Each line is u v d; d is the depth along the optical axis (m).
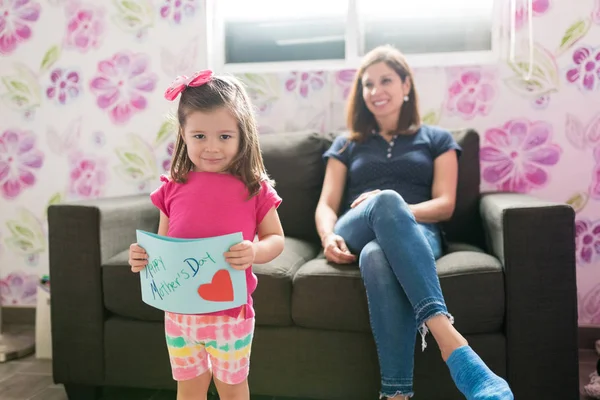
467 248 1.60
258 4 2.35
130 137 2.22
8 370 1.78
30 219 2.29
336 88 2.12
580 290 1.98
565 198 1.98
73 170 2.26
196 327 1.03
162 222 1.14
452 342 1.15
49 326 1.87
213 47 2.27
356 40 2.25
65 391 1.61
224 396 1.09
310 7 2.32
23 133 2.28
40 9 2.24
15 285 2.31
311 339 1.38
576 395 1.30
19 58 2.26
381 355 1.24
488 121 2.03
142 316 1.46
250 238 1.06
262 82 2.17
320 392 1.38
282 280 1.38
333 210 1.76
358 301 1.33
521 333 1.30
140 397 1.58
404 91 1.80
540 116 1.98
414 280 1.21
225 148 1.02
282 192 1.90
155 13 2.18
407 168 1.71
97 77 2.22
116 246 1.57
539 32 1.96
